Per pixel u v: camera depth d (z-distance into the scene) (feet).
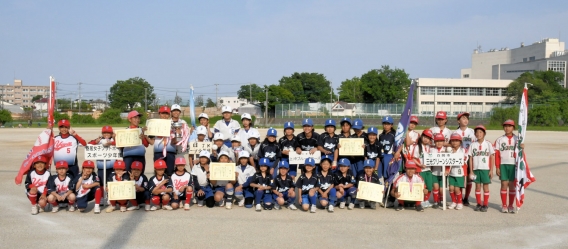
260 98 305.73
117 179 35.14
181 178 36.17
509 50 535.19
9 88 519.19
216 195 36.55
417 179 36.17
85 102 450.71
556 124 227.20
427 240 27.78
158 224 31.12
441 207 37.70
